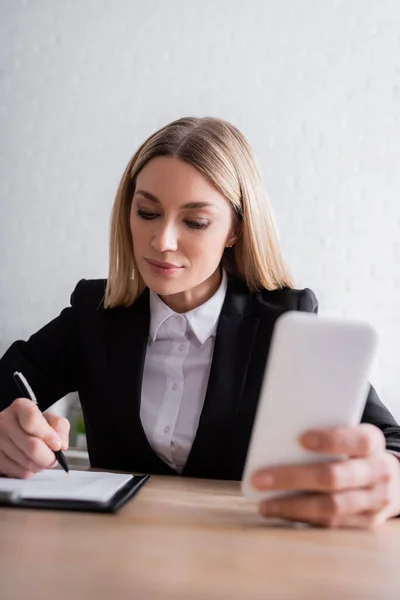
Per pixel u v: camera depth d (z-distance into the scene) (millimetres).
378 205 3102
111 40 3342
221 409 1312
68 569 598
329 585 588
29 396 1116
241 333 1380
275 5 3203
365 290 3086
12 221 3379
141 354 1391
